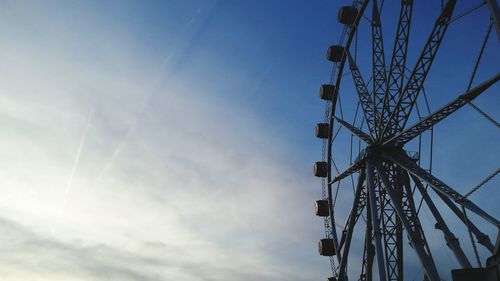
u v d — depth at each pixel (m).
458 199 39.94
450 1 39.53
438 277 43.00
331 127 61.59
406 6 46.56
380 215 50.25
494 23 35.44
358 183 54.28
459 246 43.81
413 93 45.78
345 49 58.88
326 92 63.12
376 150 51.31
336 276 57.16
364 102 54.81
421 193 48.12
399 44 47.75
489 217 37.03
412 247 45.28
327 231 60.72
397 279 48.38
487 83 37.41
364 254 52.66
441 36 41.41
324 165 63.03
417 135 47.00
